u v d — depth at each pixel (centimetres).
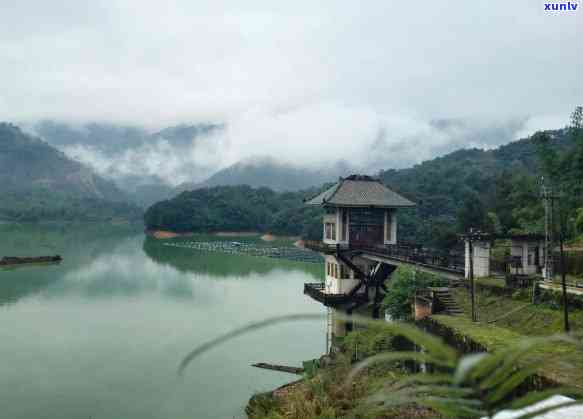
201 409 3400
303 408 2103
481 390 245
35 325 5419
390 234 4391
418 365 2159
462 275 2942
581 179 5991
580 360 1456
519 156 17675
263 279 8469
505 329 2108
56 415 3316
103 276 8588
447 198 12406
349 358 2688
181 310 6159
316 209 16625
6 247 12988
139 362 4331
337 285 4322
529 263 2966
